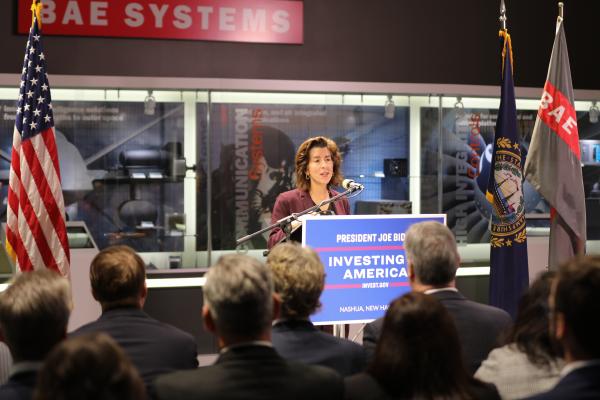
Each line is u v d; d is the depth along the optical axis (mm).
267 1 6387
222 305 1832
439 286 2541
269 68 6457
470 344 2438
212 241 5809
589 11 7098
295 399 1761
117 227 5641
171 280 5621
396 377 1763
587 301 1462
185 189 5750
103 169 5633
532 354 2156
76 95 5602
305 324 2344
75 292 5211
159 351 2312
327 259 3266
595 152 6426
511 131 4543
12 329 1872
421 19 6719
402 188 6117
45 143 4434
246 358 1805
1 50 5934
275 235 4301
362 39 6617
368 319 3326
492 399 1838
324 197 4461
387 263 3340
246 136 5887
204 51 6328
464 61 6809
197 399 1741
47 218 4359
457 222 6195
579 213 4422
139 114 5688
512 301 4434
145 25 6180
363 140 6066
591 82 7113
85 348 1283
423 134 6145
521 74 6945
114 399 1258
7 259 5191
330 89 6000
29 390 1784
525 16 6930
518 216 4484
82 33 6082
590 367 1479
